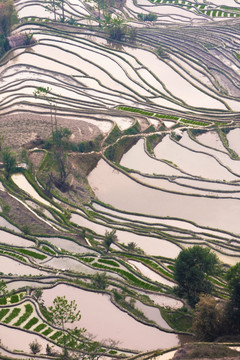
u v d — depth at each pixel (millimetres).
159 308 90000
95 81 181750
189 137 155250
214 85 184625
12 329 83188
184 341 82562
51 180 130500
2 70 184625
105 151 146375
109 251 108625
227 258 110812
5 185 126812
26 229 110312
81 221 120375
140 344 81625
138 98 174000
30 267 99688
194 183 136000
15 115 156375
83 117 161125
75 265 101562
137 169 143750
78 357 76625
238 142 157125
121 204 128750
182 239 116375
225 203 128750
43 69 186250
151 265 104938
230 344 76250
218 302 90375
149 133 156125
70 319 85812
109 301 90312
